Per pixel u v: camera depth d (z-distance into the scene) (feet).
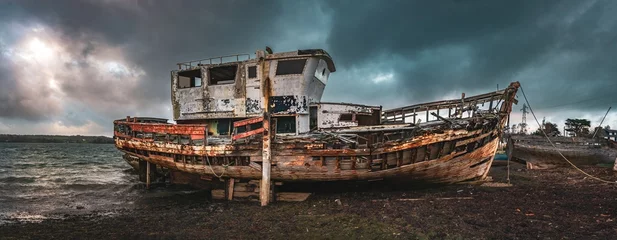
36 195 54.19
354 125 49.78
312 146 38.45
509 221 27.07
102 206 45.11
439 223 27.30
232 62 50.06
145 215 37.47
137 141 50.70
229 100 50.14
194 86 55.77
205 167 44.04
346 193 41.98
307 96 47.93
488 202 33.86
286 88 47.42
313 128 49.70
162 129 46.75
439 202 34.60
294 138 41.09
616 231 23.40
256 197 41.68
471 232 24.75
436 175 40.55
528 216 28.30
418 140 37.70
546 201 33.65
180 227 30.94
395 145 37.76
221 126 52.19
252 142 40.24
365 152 37.93
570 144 70.54
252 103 48.75
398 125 42.27
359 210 32.99
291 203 39.29
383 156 38.60
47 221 36.04
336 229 27.63
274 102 47.65
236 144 40.91
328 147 38.70
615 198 33.71
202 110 51.70
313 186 42.86
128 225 32.71
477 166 41.78
